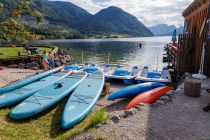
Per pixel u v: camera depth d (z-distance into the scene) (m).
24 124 9.66
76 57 42.91
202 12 16.23
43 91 12.66
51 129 9.24
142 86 13.52
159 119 8.09
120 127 7.43
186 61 16.55
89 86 13.55
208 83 13.41
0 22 12.77
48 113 11.09
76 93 12.20
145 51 56.94
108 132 7.11
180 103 9.90
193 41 16.33
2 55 27.83
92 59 40.03
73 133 8.48
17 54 28.95
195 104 9.79
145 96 11.41
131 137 6.77
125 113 8.54
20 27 13.24
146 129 7.27
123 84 17.47
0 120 9.86
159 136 6.86
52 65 25.48
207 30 14.33
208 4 14.34
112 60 38.78
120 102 12.94
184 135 6.95
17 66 23.62
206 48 14.76
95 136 6.89
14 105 11.98
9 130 8.90
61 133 8.85
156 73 17.27
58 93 12.38
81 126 9.44
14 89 13.68
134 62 36.38
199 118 8.27
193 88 10.78
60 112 11.24
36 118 10.41
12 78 18.12
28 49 32.59
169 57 31.86
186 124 7.73
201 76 14.23
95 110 11.57
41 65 24.56
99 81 14.76
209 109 8.94
